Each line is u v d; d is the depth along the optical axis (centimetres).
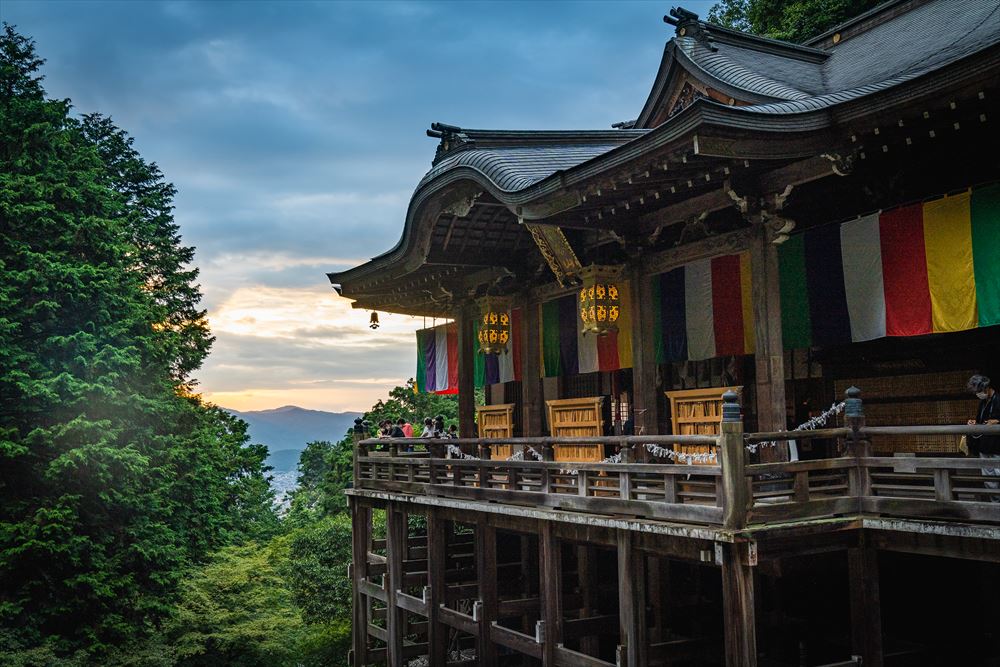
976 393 1053
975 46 1266
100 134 3500
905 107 1058
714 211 1447
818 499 1052
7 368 2197
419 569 2095
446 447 1788
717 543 1002
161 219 3488
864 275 1262
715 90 1741
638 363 1596
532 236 1783
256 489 4309
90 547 2238
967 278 1139
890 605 1470
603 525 1184
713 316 1459
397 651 1847
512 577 2056
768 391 1287
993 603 1249
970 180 1242
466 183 1616
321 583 3266
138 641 2316
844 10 2845
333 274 2212
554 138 1800
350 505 2117
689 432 1529
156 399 2544
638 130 1938
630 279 1623
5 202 2252
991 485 1076
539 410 1962
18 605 2080
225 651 2536
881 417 1501
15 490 2273
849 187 1334
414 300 2381
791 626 1430
